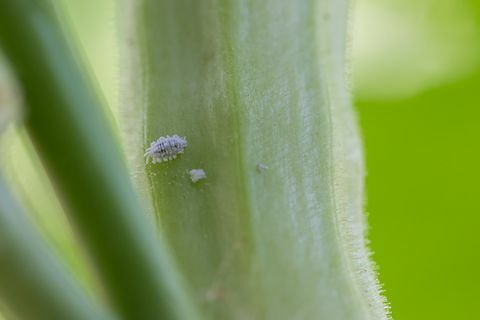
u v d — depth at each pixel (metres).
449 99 0.22
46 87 0.10
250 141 0.13
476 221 0.22
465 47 0.22
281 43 0.14
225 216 0.13
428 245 0.21
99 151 0.10
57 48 0.10
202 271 0.12
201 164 0.13
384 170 0.22
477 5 0.22
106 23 0.20
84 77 0.11
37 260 0.10
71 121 0.10
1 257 0.10
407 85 0.22
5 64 0.10
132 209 0.10
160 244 0.11
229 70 0.13
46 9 0.11
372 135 0.22
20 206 0.10
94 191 0.10
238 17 0.13
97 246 0.10
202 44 0.13
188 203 0.13
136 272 0.10
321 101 0.13
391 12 0.22
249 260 0.12
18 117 0.10
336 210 0.13
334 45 0.14
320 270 0.13
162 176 0.13
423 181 0.22
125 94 0.13
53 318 0.10
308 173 0.13
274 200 0.13
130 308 0.10
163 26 0.14
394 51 0.22
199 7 0.13
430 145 0.22
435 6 0.22
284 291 0.12
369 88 0.22
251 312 0.12
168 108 0.13
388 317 0.13
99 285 0.10
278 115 0.13
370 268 0.13
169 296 0.10
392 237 0.22
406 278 0.22
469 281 0.21
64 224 0.11
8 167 0.10
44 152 0.10
